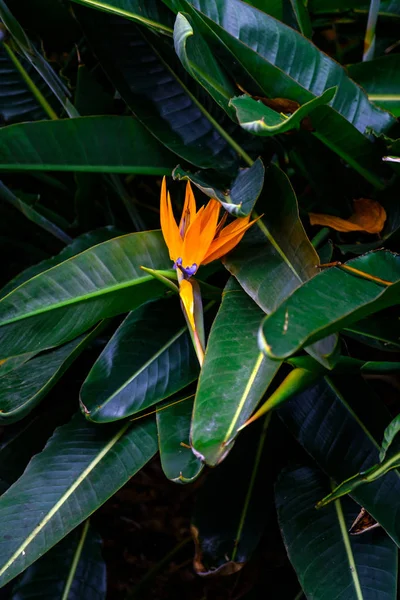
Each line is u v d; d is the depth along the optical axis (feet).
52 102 6.64
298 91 5.88
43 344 5.67
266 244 5.71
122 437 5.94
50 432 6.41
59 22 6.64
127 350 5.94
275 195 5.77
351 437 5.85
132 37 6.21
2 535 5.65
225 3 5.89
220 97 5.88
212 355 5.45
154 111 6.13
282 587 6.42
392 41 6.92
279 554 6.55
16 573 5.57
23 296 5.58
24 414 5.80
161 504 7.00
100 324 6.04
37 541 5.64
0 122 7.16
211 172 6.03
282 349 4.89
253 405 5.32
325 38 7.23
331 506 5.96
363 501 5.67
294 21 6.79
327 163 6.12
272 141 6.09
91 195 6.73
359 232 6.26
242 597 6.51
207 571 6.00
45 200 7.19
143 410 5.95
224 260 5.71
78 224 6.86
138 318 6.05
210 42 5.93
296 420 5.93
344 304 5.14
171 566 6.79
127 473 5.83
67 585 6.03
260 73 5.89
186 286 5.58
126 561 6.88
